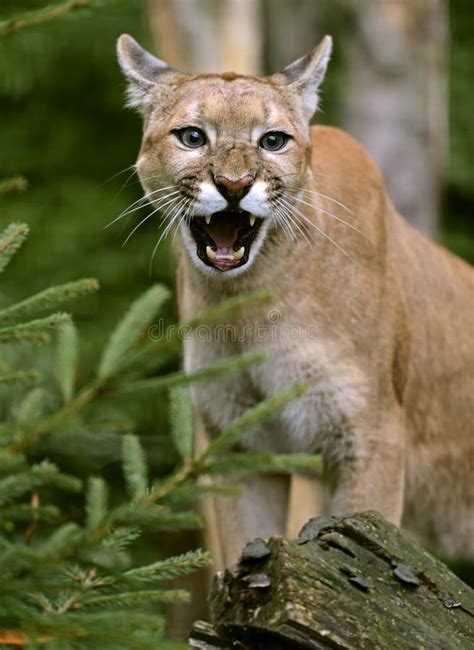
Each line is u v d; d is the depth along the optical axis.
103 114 19.91
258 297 4.84
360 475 9.95
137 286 17.73
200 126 9.34
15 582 4.75
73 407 4.73
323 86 19.61
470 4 21.78
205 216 9.25
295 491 11.70
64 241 17.98
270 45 20.09
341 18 17.94
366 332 10.00
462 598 6.22
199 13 16.17
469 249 19.67
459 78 20.95
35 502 6.80
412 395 10.90
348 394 9.82
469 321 11.53
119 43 10.16
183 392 5.26
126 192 18.91
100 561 5.28
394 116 17.73
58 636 4.73
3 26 6.50
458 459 11.41
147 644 4.74
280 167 9.33
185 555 5.59
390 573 6.21
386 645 5.79
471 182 20.14
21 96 19.91
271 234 9.59
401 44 17.73
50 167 19.34
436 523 11.63
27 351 13.70
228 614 6.02
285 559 5.96
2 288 17.09
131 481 5.28
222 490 5.00
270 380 9.84
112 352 4.73
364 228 10.16
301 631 5.75
